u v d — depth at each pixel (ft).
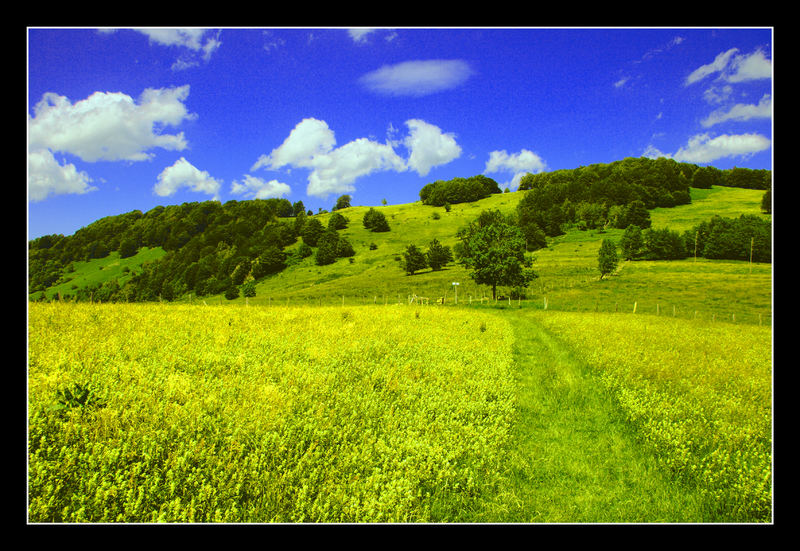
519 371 42.04
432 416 25.07
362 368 32.68
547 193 524.93
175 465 15.26
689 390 34.01
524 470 20.61
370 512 14.55
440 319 75.46
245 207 628.69
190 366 28.27
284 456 17.83
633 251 304.71
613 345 55.16
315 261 416.67
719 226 313.73
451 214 599.98
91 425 17.11
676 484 19.75
